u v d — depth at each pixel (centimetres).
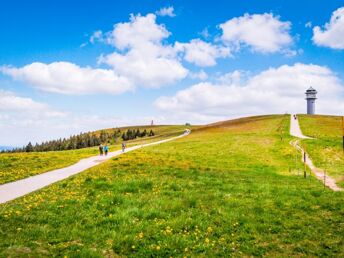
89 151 7406
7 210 1739
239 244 1388
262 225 1599
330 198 2183
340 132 9688
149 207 1809
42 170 3653
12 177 3122
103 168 3694
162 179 2859
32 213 1697
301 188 2667
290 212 1838
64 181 2833
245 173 3731
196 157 5191
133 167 3709
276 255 1294
